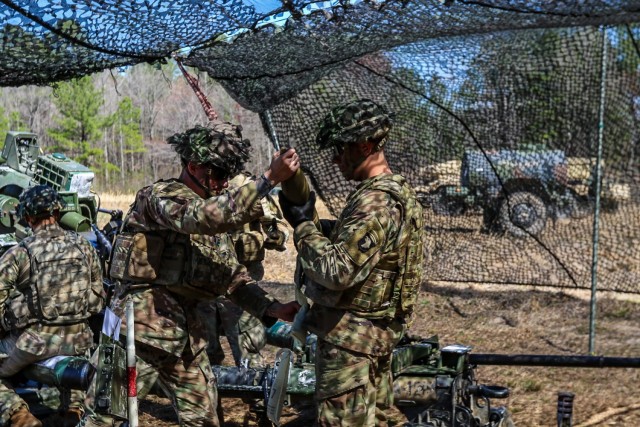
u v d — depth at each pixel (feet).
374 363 10.94
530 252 29.12
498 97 20.27
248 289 12.34
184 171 11.96
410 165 22.13
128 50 11.69
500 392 13.51
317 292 10.81
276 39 12.36
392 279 10.85
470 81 19.71
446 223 28.02
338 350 10.80
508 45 18.40
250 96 15.57
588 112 22.80
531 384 19.95
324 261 10.26
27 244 15.26
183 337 11.87
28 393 16.22
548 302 29.63
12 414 14.66
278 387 12.29
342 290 10.60
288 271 36.17
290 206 10.82
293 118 18.57
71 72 11.66
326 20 11.48
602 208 28.17
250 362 17.01
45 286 15.08
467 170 25.31
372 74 18.61
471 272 28.71
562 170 25.61
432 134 21.39
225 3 10.64
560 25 12.25
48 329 15.06
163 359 11.88
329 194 20.12
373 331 10.82
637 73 22.82
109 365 11.73
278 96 15.84
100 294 16.19
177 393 12.06
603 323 26.91
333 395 10.85
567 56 20.43
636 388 19.69
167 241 11.77
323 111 18.63
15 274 14.97
